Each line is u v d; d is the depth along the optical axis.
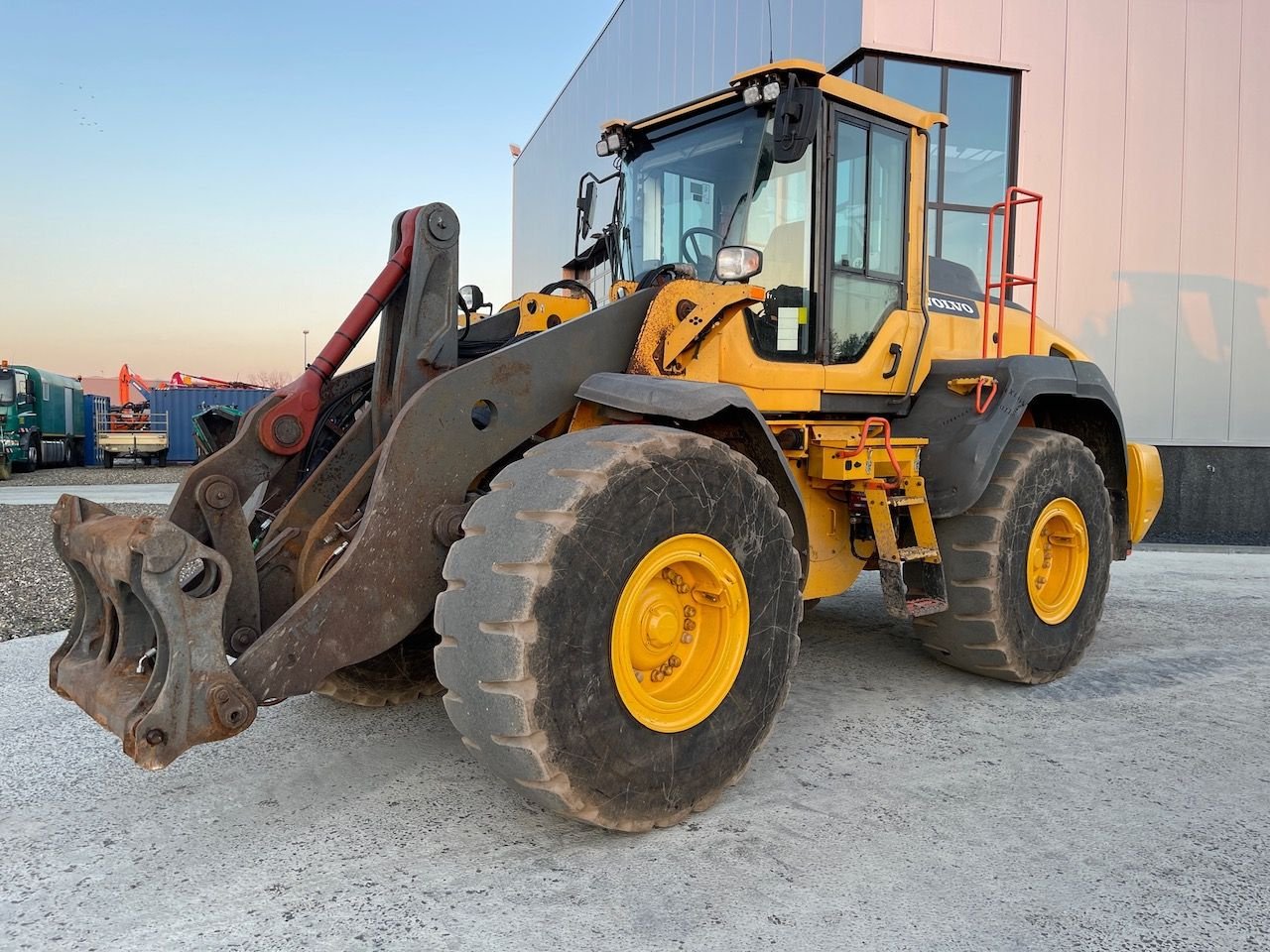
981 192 8.95
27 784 2.85
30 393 21.70
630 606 2.40
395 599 2.47
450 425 2.56
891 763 3.06
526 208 21.47
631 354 2.97
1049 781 2.90
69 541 2.55
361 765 3.01
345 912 2.11
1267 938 2.02
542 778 2.23
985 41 8.72
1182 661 4.42
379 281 2.81
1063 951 1.96
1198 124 8.97
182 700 2.13
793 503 3.03
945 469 3.74
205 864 2.34
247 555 2.66
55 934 2.01
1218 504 9.16
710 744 2.59
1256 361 9.16
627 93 13.87
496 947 1.97
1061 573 4.18
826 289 3.46
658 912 2.11
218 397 26.56
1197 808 2.69
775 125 3.05
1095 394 4.32
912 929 2.04
